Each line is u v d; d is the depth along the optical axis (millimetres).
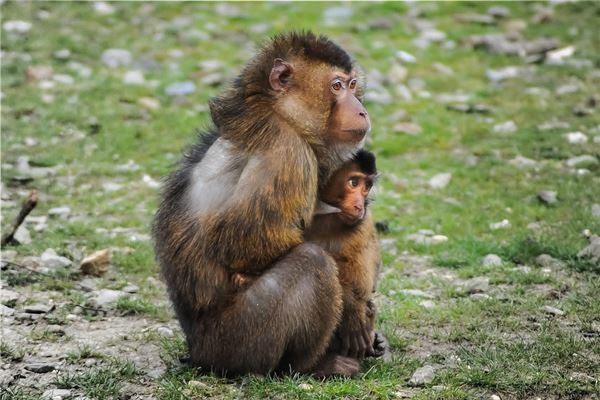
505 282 12969
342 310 9867
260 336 9430
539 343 10773
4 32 23375
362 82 10219
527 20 25750
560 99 21234
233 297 9570
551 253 13836
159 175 17594
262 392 9414
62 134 19094
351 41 24047
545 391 9648
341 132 9602
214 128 10383
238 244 9297
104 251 13516
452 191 16844
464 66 23203
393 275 13469
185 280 9688
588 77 22422
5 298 12219
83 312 12117
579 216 15242
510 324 11516
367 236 9977
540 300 12211
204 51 23438
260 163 9266
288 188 9219
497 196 16453
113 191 16797
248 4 26516
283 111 9500
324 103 9609
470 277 13328
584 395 9594
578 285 12711
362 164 9688
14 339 11141
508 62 23406
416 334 11461
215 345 9688
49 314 11961
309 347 9531
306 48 9703
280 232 9273
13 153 18156
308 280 9336
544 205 15977
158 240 10055
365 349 10062
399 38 24516
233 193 9297
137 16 25281
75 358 10617
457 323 11664
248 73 9656
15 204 16031
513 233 14875
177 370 10094
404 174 17719
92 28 24234
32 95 20641
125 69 22391
